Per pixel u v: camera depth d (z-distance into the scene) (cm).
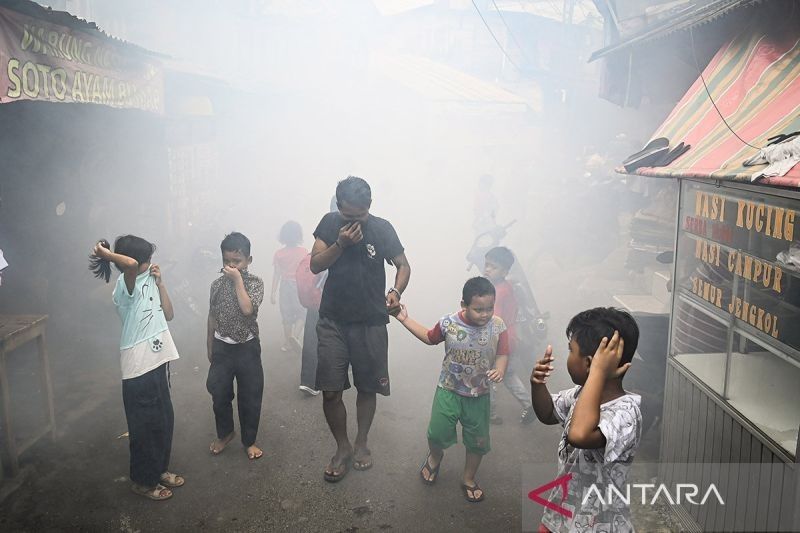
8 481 441
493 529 400
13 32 477
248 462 479
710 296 371
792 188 293
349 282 442
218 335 466
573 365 237
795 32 453
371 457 482
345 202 424
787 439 298
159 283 431
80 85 592
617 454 224
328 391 446
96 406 564
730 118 443
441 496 437
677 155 443
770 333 316
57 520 404
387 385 466
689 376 385
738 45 517
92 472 459
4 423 438
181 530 398
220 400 475
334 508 423
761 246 323
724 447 343
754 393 343
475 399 418
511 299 537
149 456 422
